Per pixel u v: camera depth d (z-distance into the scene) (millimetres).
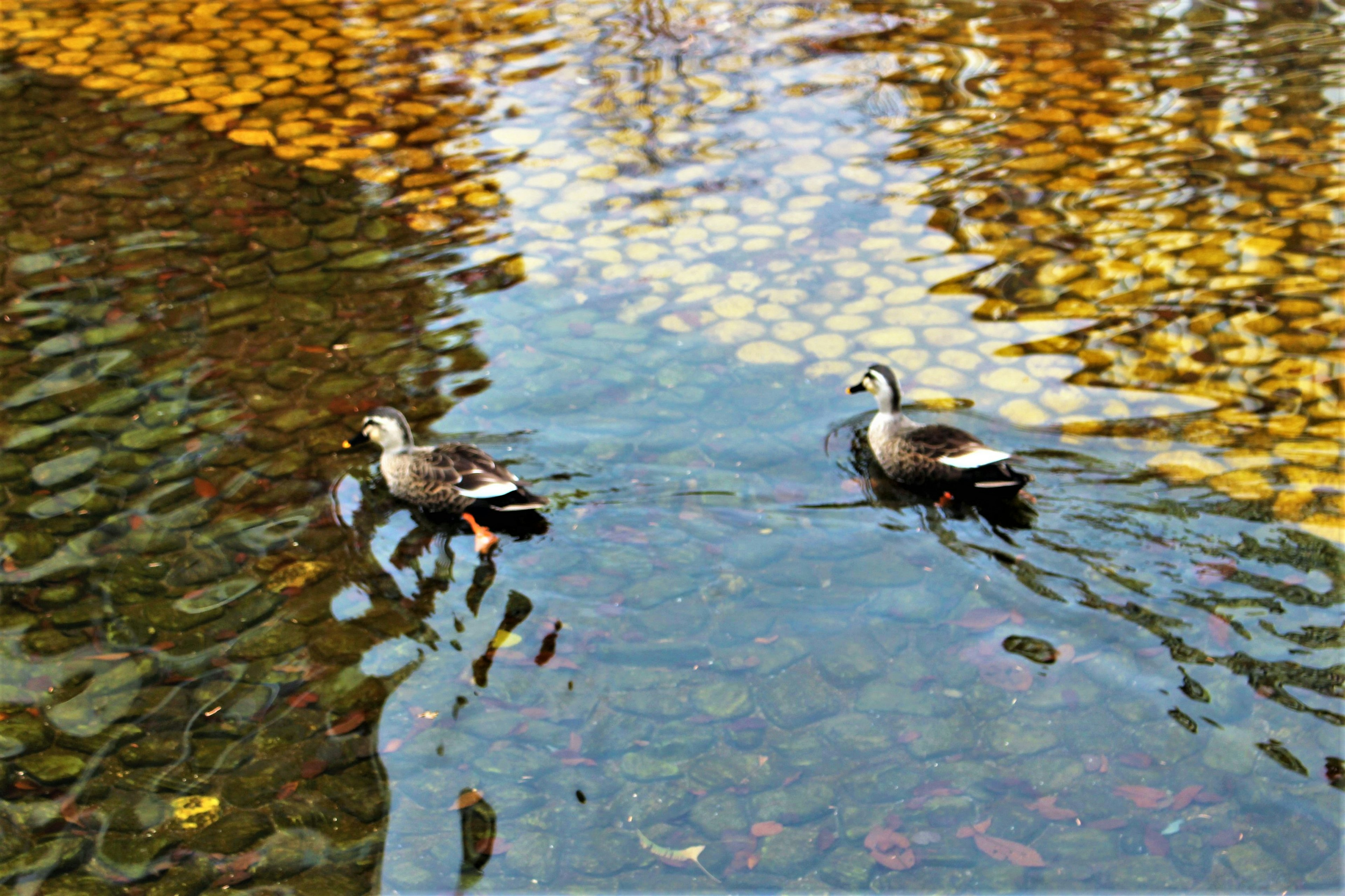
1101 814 5215
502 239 10492
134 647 6309
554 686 6066
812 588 6672
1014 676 5969
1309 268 9648
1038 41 14617
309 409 8234
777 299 9602
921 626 6344
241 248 10227
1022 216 10742
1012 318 9250
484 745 5719
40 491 7430
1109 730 5629
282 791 5465
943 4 15969
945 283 9789
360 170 11562
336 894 4965
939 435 7359
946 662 6098
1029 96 13117
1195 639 6059
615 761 5625
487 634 6406
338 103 12922
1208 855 4984
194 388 8445
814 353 8906
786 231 10656
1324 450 7402
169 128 12258
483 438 7914
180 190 11109
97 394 8367
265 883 5016
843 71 13938
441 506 7277
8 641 6316
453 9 15789
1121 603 6328
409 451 7500
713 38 15016
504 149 12055
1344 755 5395
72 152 11766
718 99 13289
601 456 7754
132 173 11406
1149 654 5996
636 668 6168
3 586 6699
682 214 10961
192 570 6852
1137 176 11305
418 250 10258
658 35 15086
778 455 7785
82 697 5988
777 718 5840
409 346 8945
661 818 5320
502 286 9766
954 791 5383
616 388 8469
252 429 8031
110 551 6969
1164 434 7711
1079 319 9188
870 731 5734
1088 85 13328
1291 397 8031
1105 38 14578
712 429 8023
